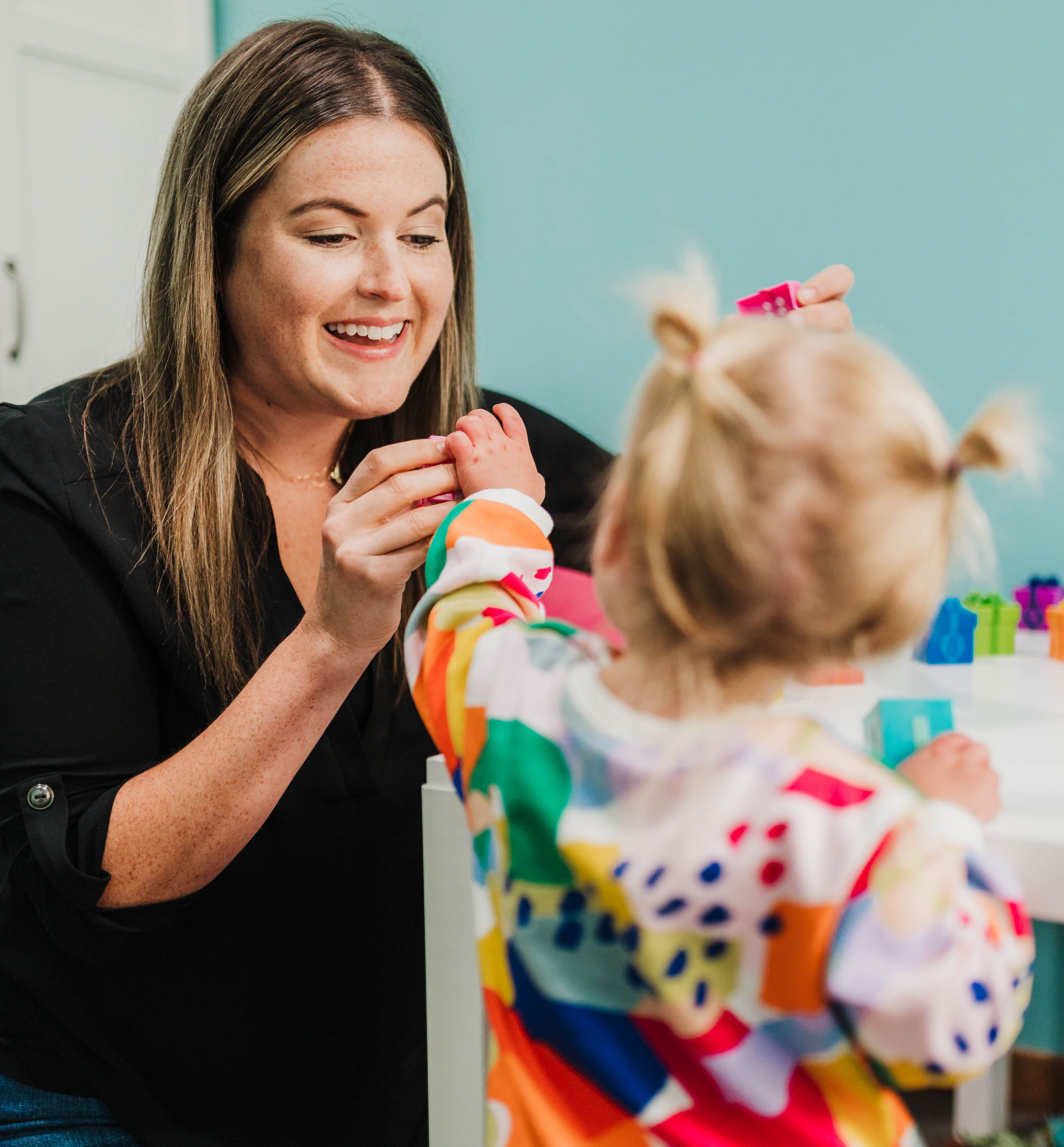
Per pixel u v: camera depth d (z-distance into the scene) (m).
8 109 1.67
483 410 0.90
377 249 0.75
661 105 1.49
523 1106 0.53
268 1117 0.83
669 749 0.51
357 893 0.84
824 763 0.49
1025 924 0.49
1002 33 1.28
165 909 0.72
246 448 0.88
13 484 0.75
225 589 0.79
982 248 1.33
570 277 1.59
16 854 0.72
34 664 0.73
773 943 0.48
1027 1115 0.76
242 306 0.79
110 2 1.78
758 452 0.51
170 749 0.81
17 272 1.72
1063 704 0.88
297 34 0.76
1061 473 1.30
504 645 0.59
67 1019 0.77
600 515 0.59
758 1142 0.49
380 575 0.66
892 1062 0.47
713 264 1.49
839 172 1.40
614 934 0.51
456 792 0.71
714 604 0.51
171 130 1.89
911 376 0.56
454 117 1.63
